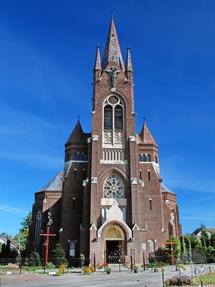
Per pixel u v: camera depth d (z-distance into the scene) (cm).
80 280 3712
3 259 7050
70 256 6794
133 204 6575
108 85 7600
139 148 7850
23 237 12219
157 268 5259
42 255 7375
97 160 6938
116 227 6375
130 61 7894
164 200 8462
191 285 2922
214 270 4766
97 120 7275
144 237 6538
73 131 7919
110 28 8612
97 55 7850
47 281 3606
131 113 7406
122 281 3522
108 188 6819
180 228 8794
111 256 6425
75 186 7362
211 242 9475
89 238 6331
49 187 8438
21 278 3928
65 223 7062
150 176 7625
